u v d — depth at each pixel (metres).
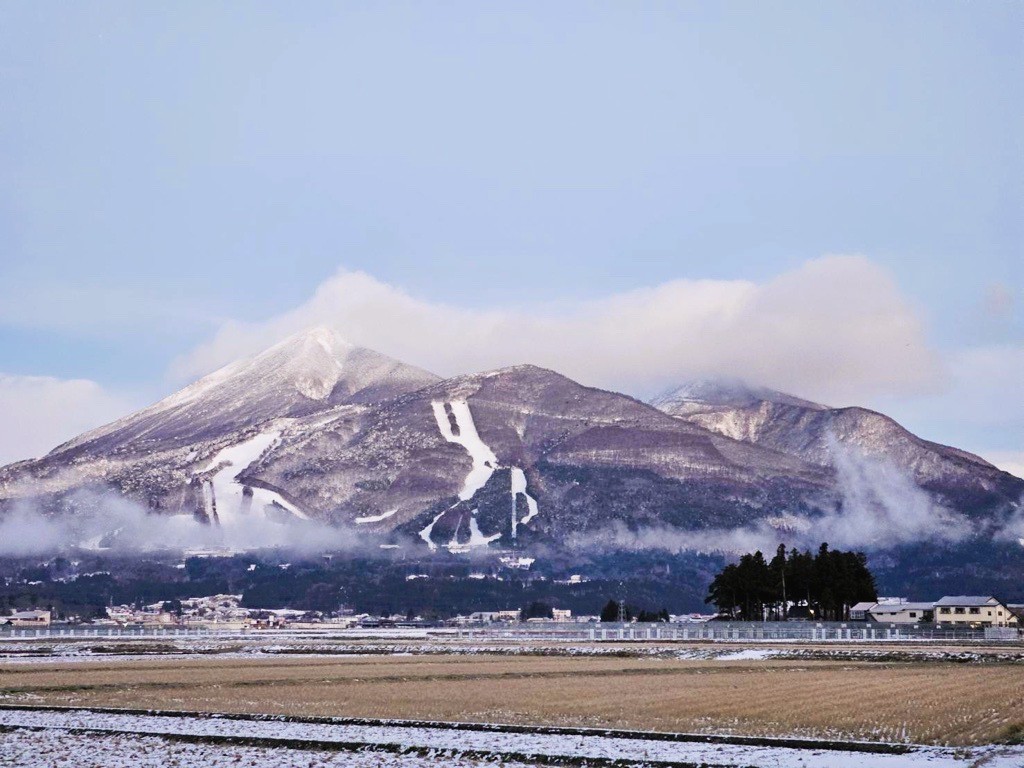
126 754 98.06
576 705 130.50
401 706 130.25
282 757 96.38
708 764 90.56
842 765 88.75
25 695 147.12
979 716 116.88
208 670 194.75
